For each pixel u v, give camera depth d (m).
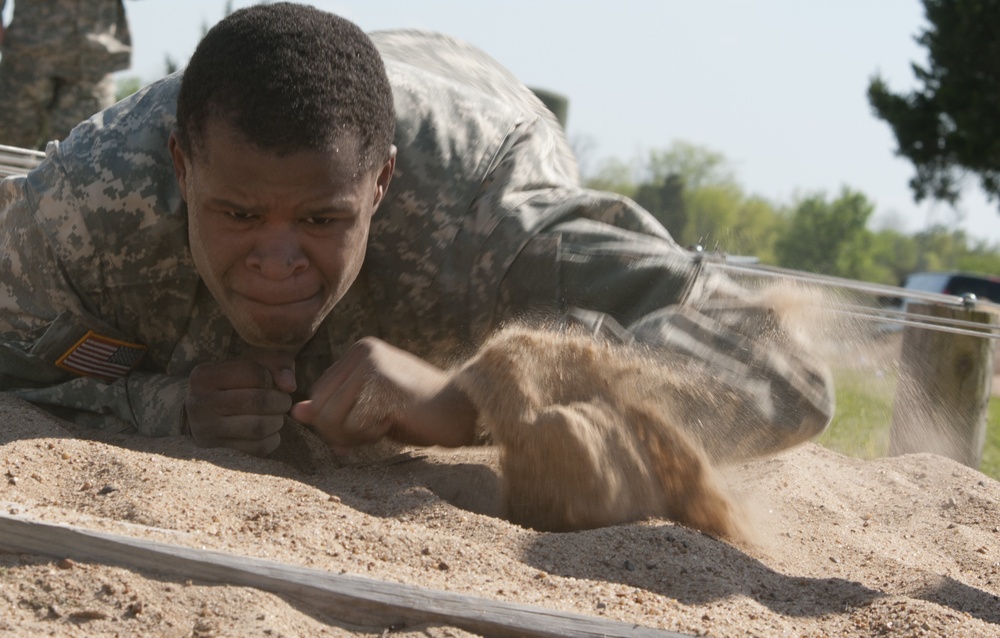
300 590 2.10
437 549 2.41
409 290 3.29
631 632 2.04
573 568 2.48
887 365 5.41
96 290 3.27
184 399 3.35
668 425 2.90
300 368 3.48
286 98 2.70
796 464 4.13
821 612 2.37
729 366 3.03
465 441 2.98
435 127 3.32
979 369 5.59
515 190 3.34
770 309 3.25
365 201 2.94
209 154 2.76
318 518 2.49
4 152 5.07
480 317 3.26
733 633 2.14
